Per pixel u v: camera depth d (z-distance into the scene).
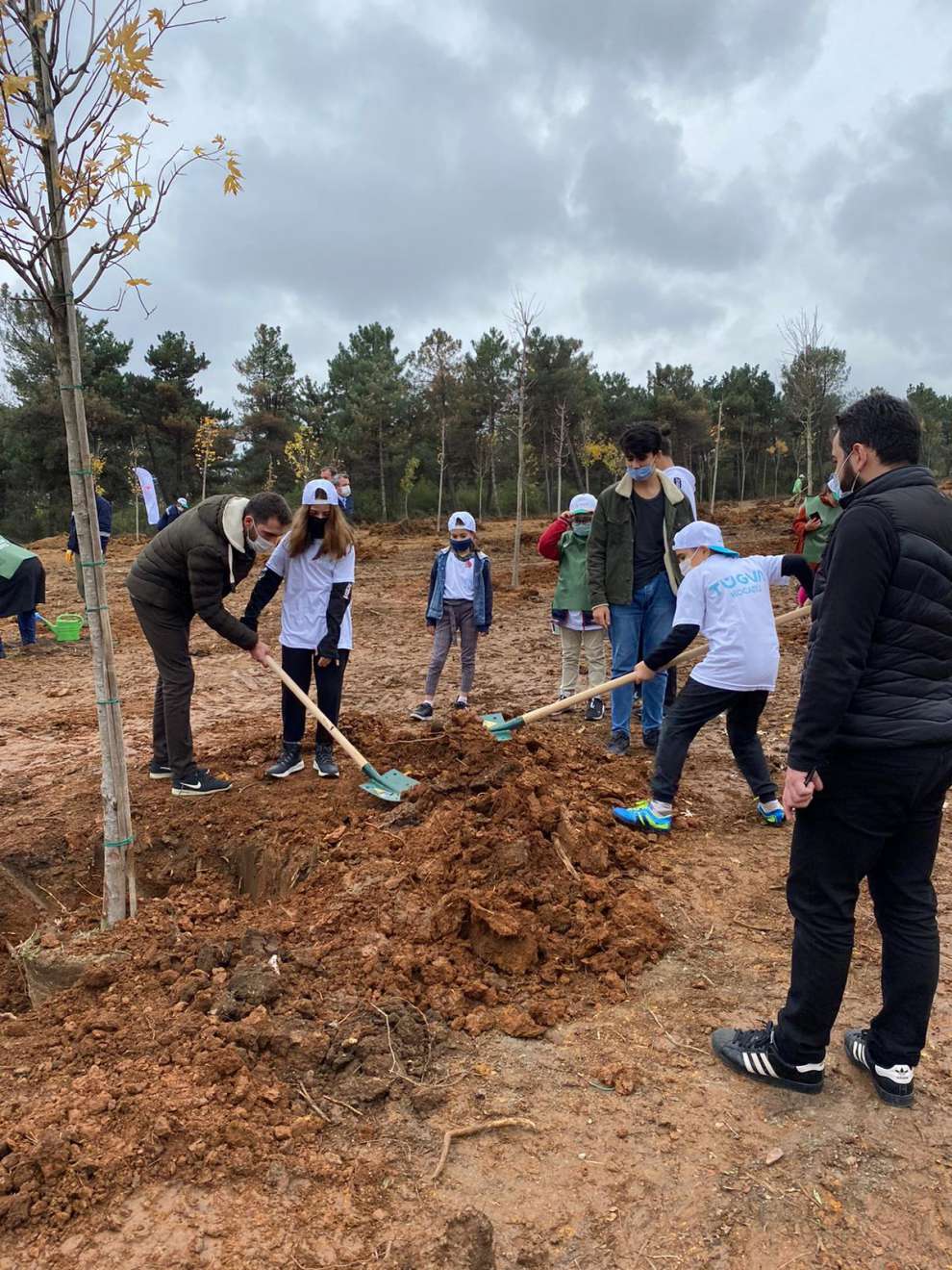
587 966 3.63
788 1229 2.40
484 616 7.39
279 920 4.05
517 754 5.49
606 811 5.02
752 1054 2.98
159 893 5.06
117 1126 2.73
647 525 6.06
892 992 2.82
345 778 5.66
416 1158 2.65
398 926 3.88
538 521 34.62
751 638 4.64
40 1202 2.47
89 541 3.85
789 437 62.44
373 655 10.26
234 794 5.50
